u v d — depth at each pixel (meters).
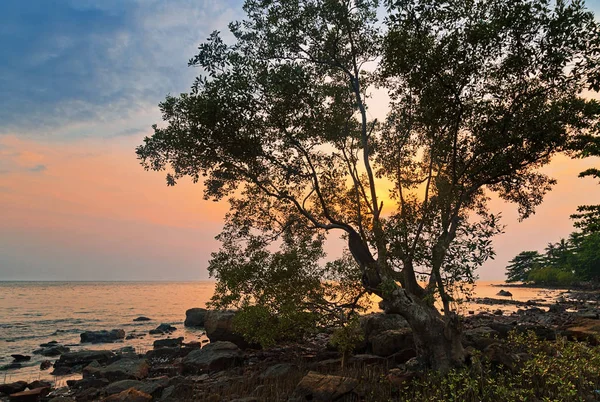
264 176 17.78
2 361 27.14
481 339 15.77
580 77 13.25
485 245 11.56
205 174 18.27
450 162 15.47
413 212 13.21
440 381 11.76
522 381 11.16
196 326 45.75
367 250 15.99
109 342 35.28
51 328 44.41
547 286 132.38
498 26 12.14
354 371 14.35
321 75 18.78
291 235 19.56
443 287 12.45
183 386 15.42
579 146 15.27
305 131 16.88
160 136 16.81
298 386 12.28
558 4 12.33
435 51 12.96
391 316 21.66
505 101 13.99
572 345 13.60
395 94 14.70
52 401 15.55
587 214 33.38
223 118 15.09
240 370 19.39
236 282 16.11
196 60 15.45
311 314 16.02
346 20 16.91
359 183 18.45
